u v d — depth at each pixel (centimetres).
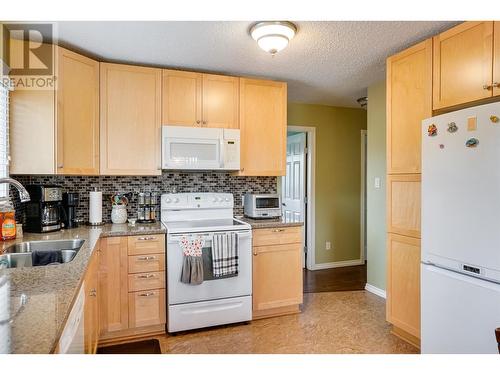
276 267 293
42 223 236
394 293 254
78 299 129
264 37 218
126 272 247
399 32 227
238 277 275
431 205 201
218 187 338
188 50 257
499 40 183
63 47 247
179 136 282
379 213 349
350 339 253
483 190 171
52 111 230
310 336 259
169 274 255
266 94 320
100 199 280
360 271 442
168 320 256
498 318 164
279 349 238
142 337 256
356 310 311
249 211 330
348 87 362
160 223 294
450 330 188
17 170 223
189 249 254
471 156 177
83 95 252
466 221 179
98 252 224
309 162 446
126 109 273
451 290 188
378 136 346
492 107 167
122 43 243
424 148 207
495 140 165
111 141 268
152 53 262
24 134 224
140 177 310
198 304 262
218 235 264
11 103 222
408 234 241
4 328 83
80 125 250
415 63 237
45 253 188
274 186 363
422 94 231
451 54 210
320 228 452
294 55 268
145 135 279
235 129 303
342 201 465
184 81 290
